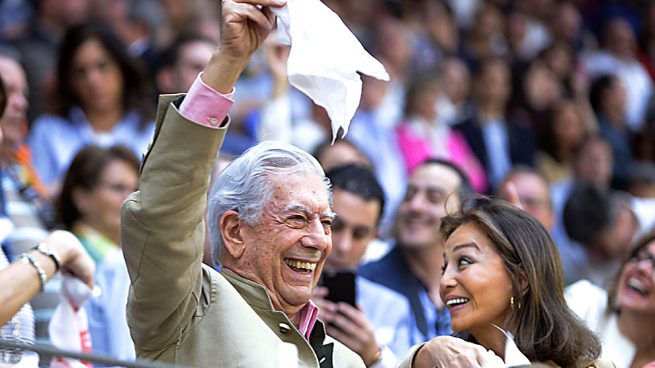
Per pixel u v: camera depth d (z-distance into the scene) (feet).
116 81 61.46
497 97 91.61
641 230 69.05
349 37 31.48
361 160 56.49
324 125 72.74
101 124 61.36
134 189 49.32
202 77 30.81
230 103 30.73
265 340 32.53
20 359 31.42
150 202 30.40
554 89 99.40
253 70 72.49
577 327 35.91
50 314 41.06
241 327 32.35
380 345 44.32
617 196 75.87
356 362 35.91
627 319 44.73
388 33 93.56
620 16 118.42
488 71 92.07
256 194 33.42
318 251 33.60
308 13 31.19
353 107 31.48
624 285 44.73
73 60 61.00
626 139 97.76
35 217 47.70
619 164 92.22
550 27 114.52
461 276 36.11
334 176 48.96
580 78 107.14
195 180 30.48
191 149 30.40
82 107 61.31
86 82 60.80
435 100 82.58
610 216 68.03
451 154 83.46
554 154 89.61
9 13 81.82
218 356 31.99
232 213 33.68
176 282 31.07
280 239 33.30
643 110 112.37
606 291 46.57
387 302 48.34
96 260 48.03
